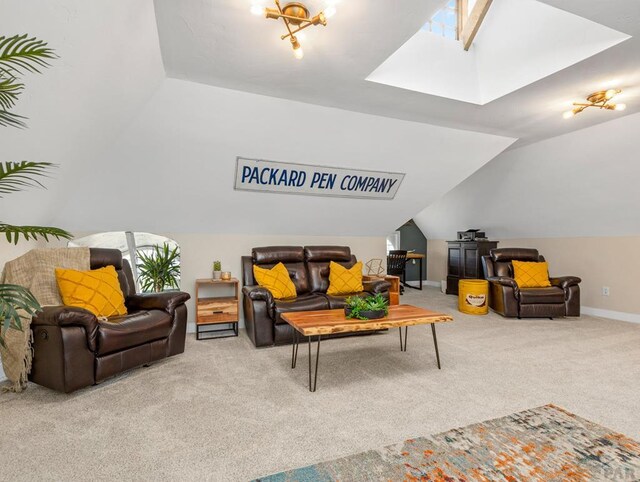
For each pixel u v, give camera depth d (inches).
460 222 277.0
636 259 179.0
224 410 83.6
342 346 136.6
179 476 60.0
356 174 162.2
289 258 168.9
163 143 126.1
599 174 172.7
